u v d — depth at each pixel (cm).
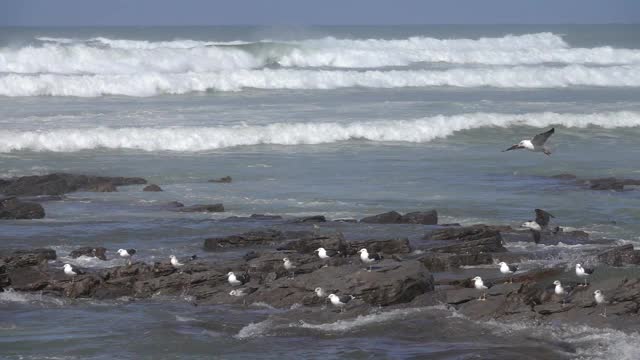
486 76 10188
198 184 5588
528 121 7569
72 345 2952
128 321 3166
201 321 3158
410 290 3300
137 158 6381
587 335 2964
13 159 6266
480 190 5397
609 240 4234
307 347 2927
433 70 10425
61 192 5319
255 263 3675
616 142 7100
